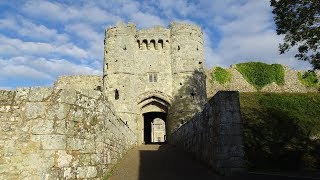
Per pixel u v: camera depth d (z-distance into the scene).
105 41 38.91
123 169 14.04
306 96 35.50
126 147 20.17
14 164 8.23
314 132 25.17
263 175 9.62
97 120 10.48
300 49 16.31
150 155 19.00
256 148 20.33
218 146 11.46
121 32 38.06
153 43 39.25
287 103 33.03
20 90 8.84
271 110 29.98
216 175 11.38
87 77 42.84
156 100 37.91
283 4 15.88
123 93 36.12
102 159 10.80
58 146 8.65
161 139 59.34
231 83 46.72
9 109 8.61
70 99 9.38
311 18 15.41
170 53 39.06
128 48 37.88
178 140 25.09
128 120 35.47
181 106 36.41
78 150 9.30
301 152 19.64
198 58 38.44
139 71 38.25
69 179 8.81
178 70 37.78
